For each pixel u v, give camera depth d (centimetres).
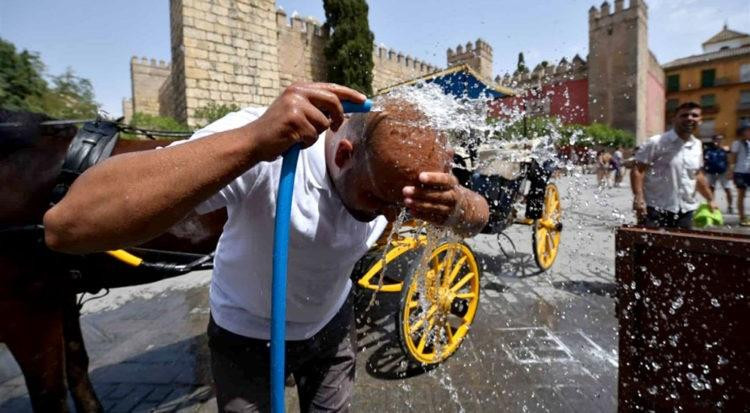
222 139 86
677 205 407
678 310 147
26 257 207
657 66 3512
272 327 106
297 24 1967
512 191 437
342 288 144
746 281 131
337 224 122
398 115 103
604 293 452
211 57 1694
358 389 278
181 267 227
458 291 334
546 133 608
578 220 863
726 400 137
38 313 215
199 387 291
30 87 910
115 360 329
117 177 85
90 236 87
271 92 1862
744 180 817
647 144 415
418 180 100
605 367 301
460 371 297
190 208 87
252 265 125
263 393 141
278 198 103
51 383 221
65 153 220
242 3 1750
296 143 96
